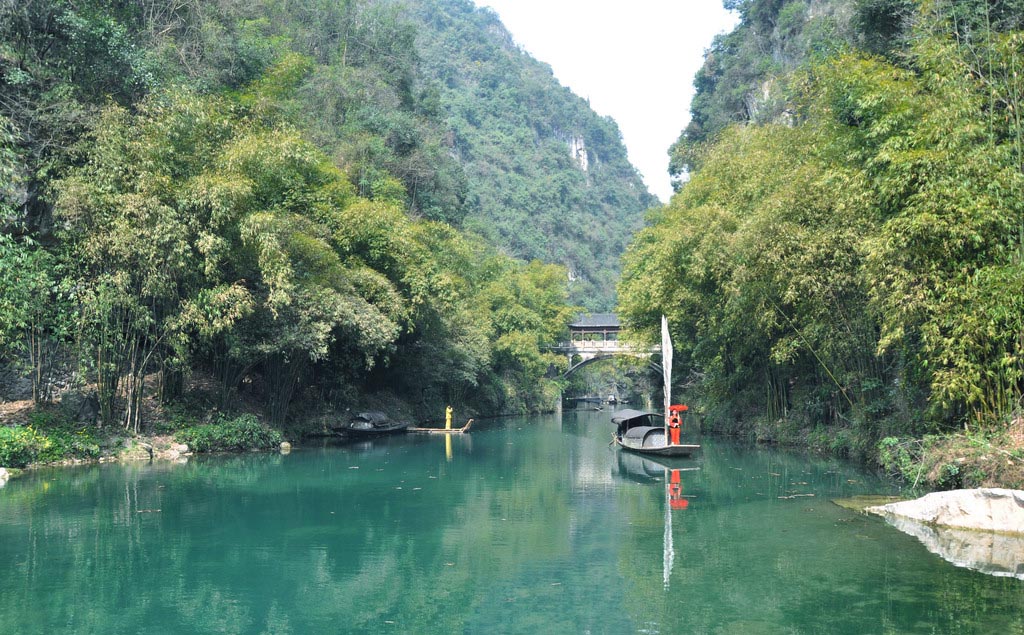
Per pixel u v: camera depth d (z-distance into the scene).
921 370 16.53
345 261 32.06
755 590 9.45
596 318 83.12
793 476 19.55
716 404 36.84
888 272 14.64
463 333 47.94
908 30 25.70
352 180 43.53
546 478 20.17
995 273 12.99
